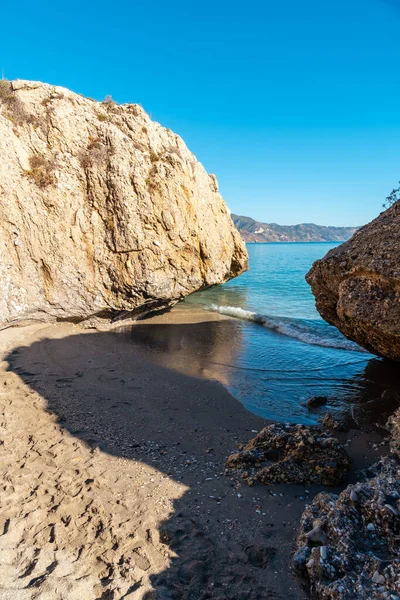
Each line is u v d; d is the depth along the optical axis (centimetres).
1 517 489
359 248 1008
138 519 505
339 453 633
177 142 2039
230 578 419
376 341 972
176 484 597
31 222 1426
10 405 835
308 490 591
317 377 1163
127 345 1454
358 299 945
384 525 426
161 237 1684
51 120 1512
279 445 673
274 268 5438
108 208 1582
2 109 1469
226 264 2173
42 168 1478
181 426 824
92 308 1600
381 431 814
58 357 1237
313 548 423
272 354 1392
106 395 963
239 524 510
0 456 636
